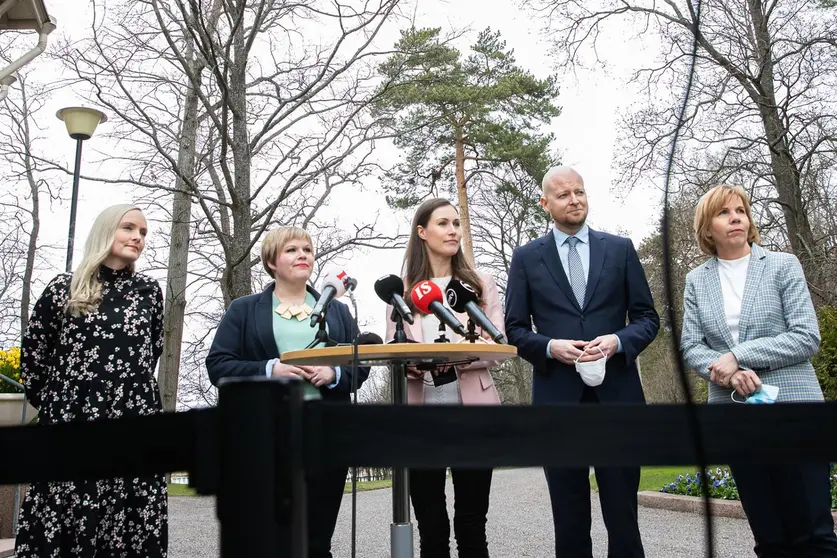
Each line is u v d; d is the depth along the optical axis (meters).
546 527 5.94
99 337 2.85
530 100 20.78
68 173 10.48
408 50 9.98
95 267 2.91
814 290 12.35
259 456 0.58
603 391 2.98
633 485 2.90
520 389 26.02
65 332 2.85
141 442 0.62
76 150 8.65
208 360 3.28
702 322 2.92
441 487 2.98
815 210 13.74
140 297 3.01
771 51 12.52
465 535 2.91
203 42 7.79
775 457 0.62
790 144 12.73
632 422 0.62
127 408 2.84
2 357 6.40
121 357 2.87
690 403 0.63
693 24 0.83
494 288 3.24
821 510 2.49
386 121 10.80
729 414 0.63
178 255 13.41
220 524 0.58
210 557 5.08
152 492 2.79
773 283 2.82
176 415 0.62
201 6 7.64
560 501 2.92
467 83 19.52
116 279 3.00
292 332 3.27
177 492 10.03
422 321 3.07
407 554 2.58
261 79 10.48
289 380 0.60
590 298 3.11
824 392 7.89
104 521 2.72
